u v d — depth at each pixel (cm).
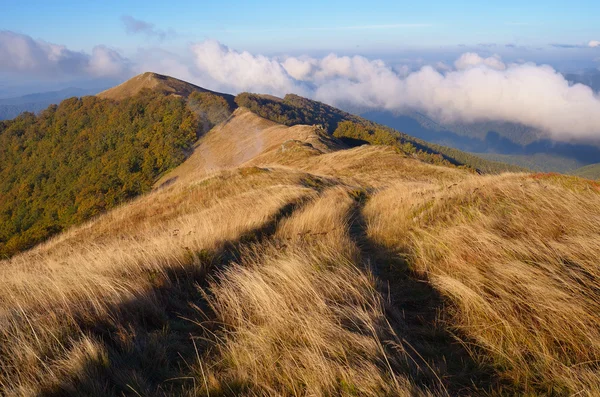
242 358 259
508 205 511
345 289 342
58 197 6562
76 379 248
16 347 274
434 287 354
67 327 301
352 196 1109
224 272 423
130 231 1281
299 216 681
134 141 7719
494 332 273
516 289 302
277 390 230
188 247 488
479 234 407
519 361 243
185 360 270
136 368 259
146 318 333
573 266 321
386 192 1006
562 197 495
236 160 5641
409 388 213
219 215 888
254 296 331
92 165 7706
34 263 799
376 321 289
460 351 268
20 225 6044
